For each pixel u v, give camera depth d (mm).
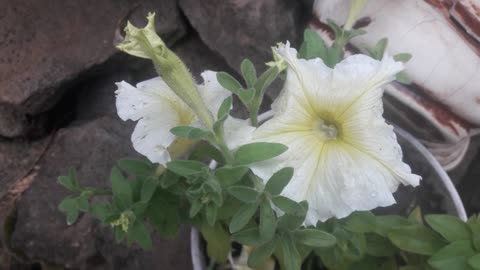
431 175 248
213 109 189
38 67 319
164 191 208
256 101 180
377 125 167
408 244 206
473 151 330
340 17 246
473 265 181
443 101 243
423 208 253
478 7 226
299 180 171
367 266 225
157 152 182
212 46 330
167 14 334
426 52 235
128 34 151
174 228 212
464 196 327
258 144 166
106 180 320
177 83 162
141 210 195
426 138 268
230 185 173
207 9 327
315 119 177
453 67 234
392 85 243
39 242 314
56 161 326
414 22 236
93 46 324
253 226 208
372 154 168
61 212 316
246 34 322
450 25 236
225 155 170
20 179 330
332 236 179
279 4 318
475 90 236
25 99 318
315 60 168
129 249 319
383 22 238
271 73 173
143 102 187
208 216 177
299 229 185
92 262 315
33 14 326
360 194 169
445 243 204
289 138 172
